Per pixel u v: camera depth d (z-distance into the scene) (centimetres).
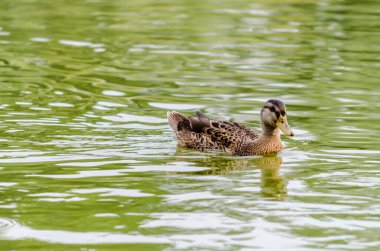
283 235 1216
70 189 1420
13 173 1500
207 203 1356
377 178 1496
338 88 2162
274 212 1313
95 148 1664
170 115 1788
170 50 2608
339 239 1202
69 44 2666
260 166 1594
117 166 1557
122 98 2050
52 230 1230
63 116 1880
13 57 2478
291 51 2600
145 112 1934
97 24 3003
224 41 2745
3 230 1230
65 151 1638
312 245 1182
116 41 2723
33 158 1588
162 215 1298
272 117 1686
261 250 1163
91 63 2425
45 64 2400
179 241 1192
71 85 2172
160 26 2984
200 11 3306
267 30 2927
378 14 3225
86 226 1248
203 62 2448
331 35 2842
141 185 1448
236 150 1697
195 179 1494
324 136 1766
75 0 3541
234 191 1424
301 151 1689
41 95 2062
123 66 2394
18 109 1927
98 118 1873
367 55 2545
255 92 2123
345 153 1656
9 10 3247
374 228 1246
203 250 1161
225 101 2042
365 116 1909
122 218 1282
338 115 1922
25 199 1366
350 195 1399
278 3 3494
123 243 1183
